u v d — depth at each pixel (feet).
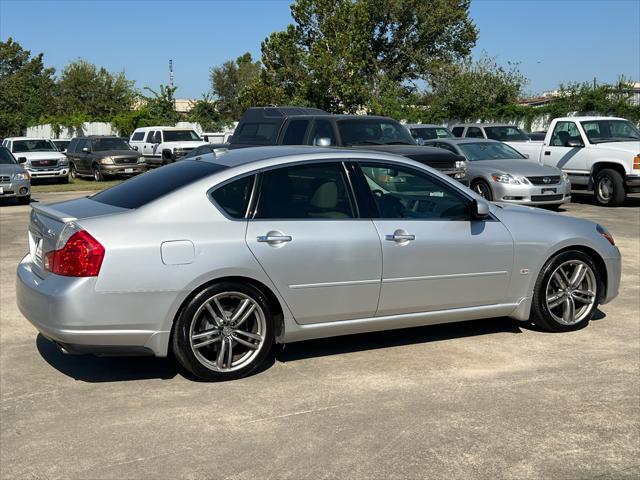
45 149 87.56
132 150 92.22
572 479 11.81
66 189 75.46
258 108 47.42
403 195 18.30
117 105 190.19
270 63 118.83
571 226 19.92
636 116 95.91
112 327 15.25
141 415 14.53
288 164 17.21
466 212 18.74
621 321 21.38
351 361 17.78
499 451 12.78
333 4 112.47
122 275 15.17
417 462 12.37
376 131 42.91
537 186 47.34
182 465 12.35
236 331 16.40
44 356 18.48
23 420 14.35
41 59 220.64
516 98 125.39
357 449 12.89
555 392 15.58
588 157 53.06
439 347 18.86
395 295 17.78
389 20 166.40
